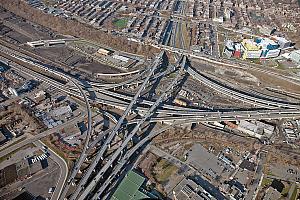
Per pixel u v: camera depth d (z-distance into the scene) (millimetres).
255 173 174000
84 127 194750
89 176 160125
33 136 185500
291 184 168625
